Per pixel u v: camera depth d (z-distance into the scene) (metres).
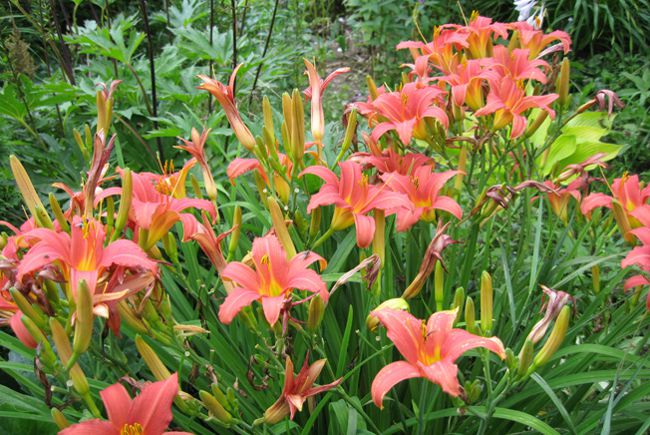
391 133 2.33
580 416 2.21
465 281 2.42
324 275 2.09
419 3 6.20
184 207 1.77
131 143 3.68
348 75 7.14
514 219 3.33
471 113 2.54
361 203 1.90
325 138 3.17
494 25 2.51
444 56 2.55
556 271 2.45
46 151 3.43
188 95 3.49
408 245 2.40
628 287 1.98
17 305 1.44
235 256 2.38
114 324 1.57
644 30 6.95
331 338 2.24
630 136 5.25
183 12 4.00
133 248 1.49
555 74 2.50
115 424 1.39
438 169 4.22
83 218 1.51
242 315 1.71
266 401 2.06
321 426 2.24
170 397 1.42
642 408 2.07
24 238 1.59
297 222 2.15
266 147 2.09
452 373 1.41
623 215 2.01
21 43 3.38
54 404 1.80
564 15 6.68
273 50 4.66
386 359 2.14
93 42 3.40
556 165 2.77
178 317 2.30
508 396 2.13
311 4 7.84
